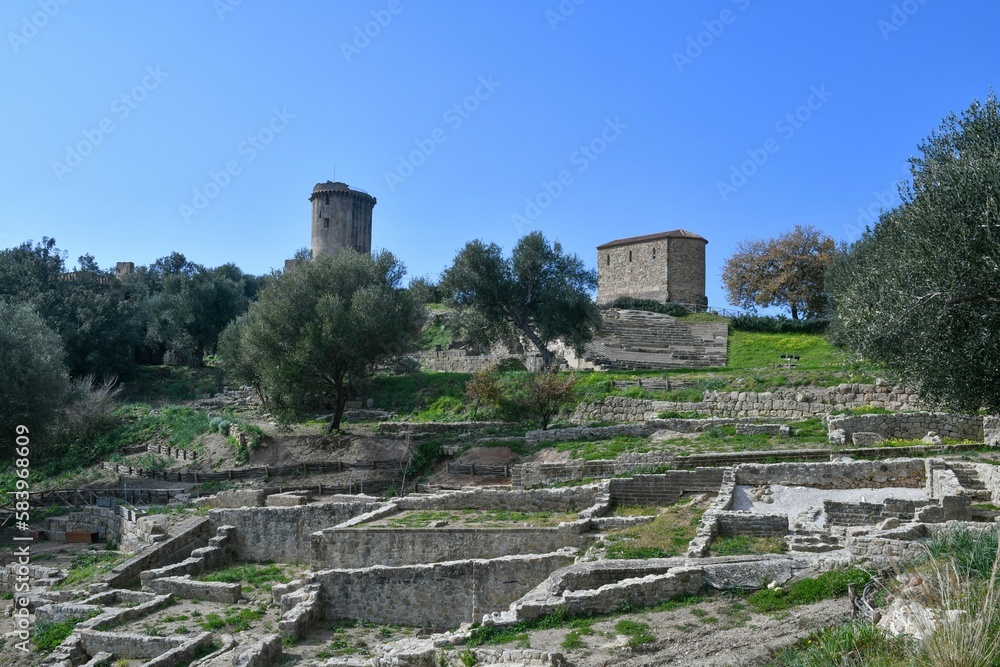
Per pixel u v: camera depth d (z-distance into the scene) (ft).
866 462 86.17
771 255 238.89
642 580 51.21
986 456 87.25
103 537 111.04
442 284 179.52
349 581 69.15
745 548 61.26
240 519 96.43
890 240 64.08
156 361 263.49
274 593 73.82
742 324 215.10
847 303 66.44
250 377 178.60
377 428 147.74
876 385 122.72
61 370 142.00
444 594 67.05
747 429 113.50
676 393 140.87
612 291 276.21
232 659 54.75
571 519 82.23
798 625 44.16
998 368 57.11
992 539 43.88
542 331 175.11
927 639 32.89
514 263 179.22
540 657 43.65
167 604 73.92
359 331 145.48
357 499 102.73
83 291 231.71
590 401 146.20
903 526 56.75
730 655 41.91
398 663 48.29
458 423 144.15
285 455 138.72
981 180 54.65
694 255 262.06
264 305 157.17
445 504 92.73
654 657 43.14
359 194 334.44
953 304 56.29
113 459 148.56
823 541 60.03
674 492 89.25
